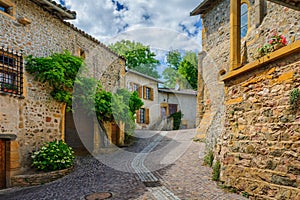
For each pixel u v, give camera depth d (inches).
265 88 123.3
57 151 217.9
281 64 114.7
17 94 204.4
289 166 106.8
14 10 211.9
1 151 192.4
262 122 123.8
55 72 223.9
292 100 106.7
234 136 144.9
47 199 149.6
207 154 225.5
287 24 202.1
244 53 203.0
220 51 317.4
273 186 114.2
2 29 199.2
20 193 167.5
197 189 149.6
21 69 211.0
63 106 261.0
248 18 262.7
